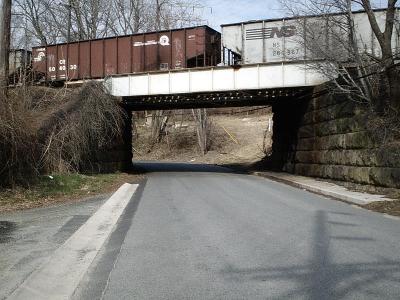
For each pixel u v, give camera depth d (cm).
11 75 2531
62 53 3331
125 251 816
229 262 731
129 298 567
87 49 3269
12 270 671
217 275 659
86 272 687
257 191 1886
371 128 1764
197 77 2880
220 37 3162
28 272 661
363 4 1941
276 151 3447
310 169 2491
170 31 3066
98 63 3238
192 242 880
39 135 2023
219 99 3159
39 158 1950
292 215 1219
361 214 1246
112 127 2794
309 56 2591
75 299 567
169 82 2947
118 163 3070
